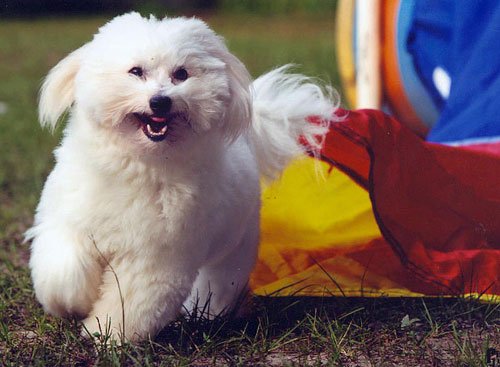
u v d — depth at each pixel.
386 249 1.87
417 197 1.82
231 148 1.56
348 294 1.73
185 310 1.62
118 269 1.47
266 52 6.07
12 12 9.82
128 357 1.46
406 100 2.71
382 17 2.70
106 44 1.45
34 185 2.47
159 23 1.48
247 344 1.52
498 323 1.62
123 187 1.44
